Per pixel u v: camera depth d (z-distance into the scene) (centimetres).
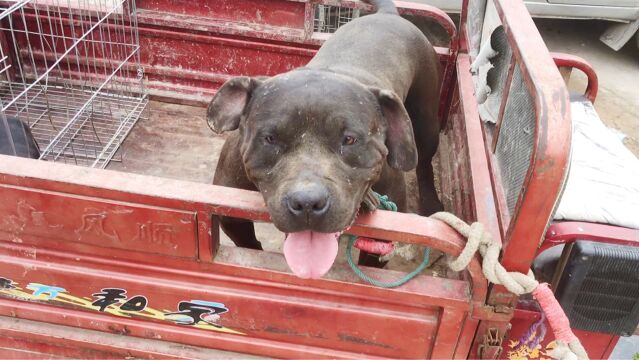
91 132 368
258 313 202
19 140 294
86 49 368
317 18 409
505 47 233
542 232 166
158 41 379
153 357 217
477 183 225
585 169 236
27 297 215
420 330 197
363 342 204
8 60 389
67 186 181
